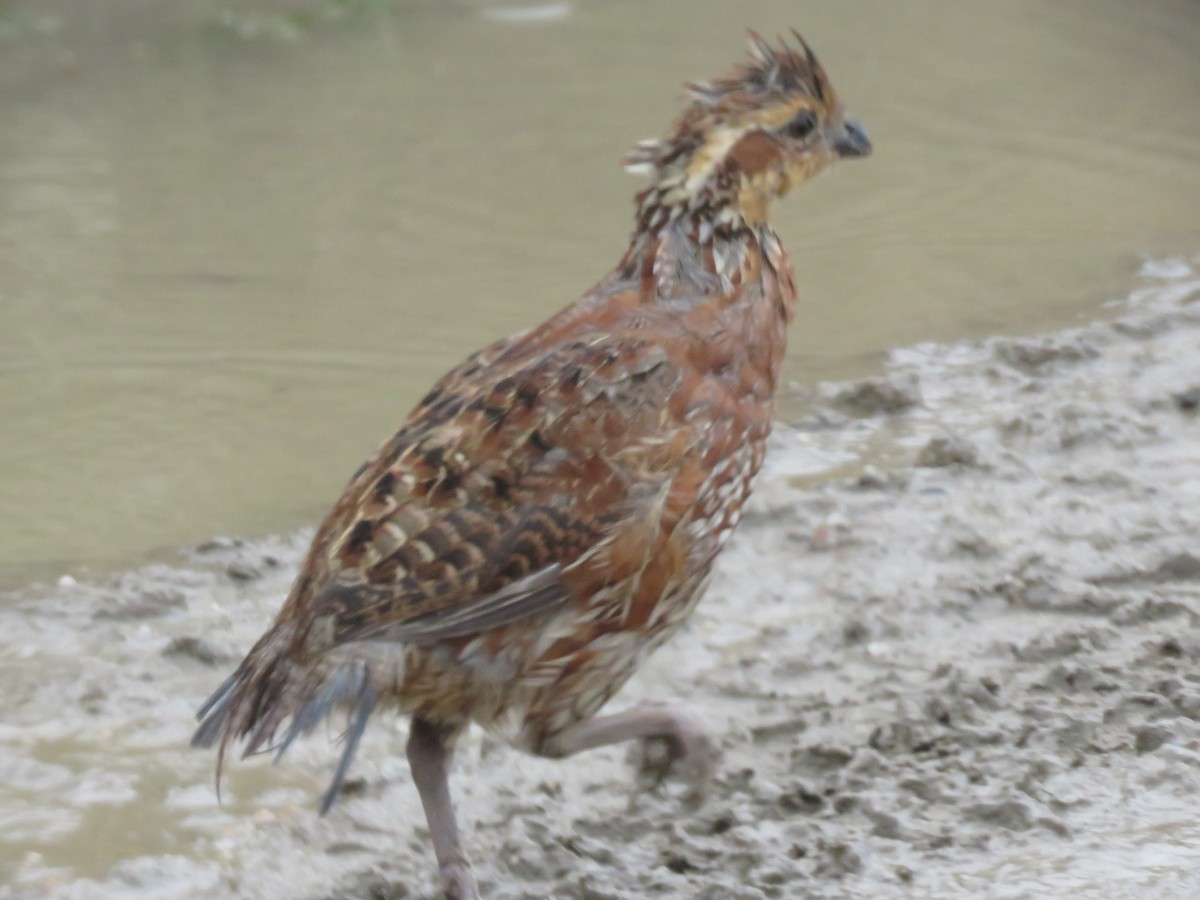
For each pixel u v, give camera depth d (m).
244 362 13.66
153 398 13.20
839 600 10.60
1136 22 21.23
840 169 17.39
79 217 16.09
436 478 7.36
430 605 7.26
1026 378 13.36
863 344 14.02
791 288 8.45
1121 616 10.02
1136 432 12.39
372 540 7.29
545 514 7.39
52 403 13.14
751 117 8.26
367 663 7.19
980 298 14.72
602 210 16.16
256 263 15.28
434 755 7.93
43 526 11.59
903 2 21.80
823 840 8.09
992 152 17.70
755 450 8.07
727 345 7.93
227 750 9.37
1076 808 8.15
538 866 8.23
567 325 7.95
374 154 17.44
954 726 9.05
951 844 7.99
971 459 12.02
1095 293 14.78
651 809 8.66
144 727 9.61
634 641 7.81
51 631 10.42
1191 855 7.70
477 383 7.72
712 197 8.17
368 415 12.86
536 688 7.69
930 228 16.11
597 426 7.50
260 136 17.86
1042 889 7.52
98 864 8.51
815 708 9.48
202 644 10.15
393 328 14.11
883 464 12.24
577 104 18.53
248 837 8.72
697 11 21.45
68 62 19.58
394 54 20.08
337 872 8.45
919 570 10.84
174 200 16.47
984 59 20.05
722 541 8.02
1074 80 19.47
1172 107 18.73
